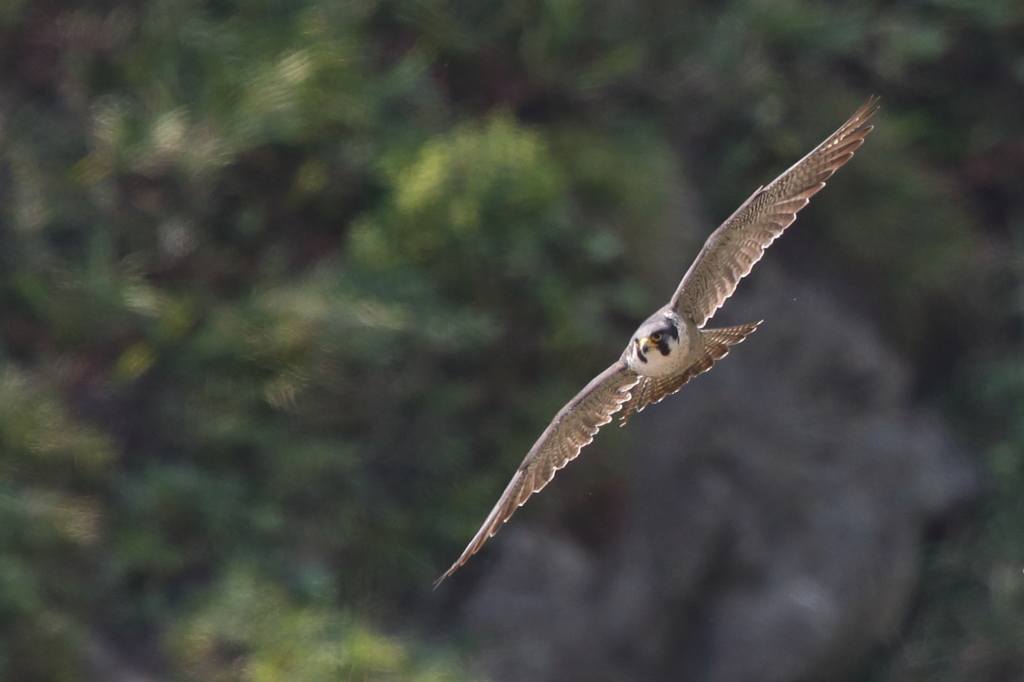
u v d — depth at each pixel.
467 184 13.59
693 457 15.77
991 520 18.00
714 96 17.58
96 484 11.98
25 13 13.73
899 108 19.55
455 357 13.34
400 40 15.17
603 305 14.06
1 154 13.08
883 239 18.36
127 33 13.95
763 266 17.70
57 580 11.40
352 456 12.73
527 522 13.73
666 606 14.88
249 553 12.09
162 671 11.29
